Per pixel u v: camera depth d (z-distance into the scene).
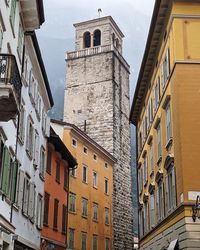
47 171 34.19
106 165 55.97
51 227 35.03
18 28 21.88
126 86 66.50
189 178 20.42
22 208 24.88
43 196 32.12
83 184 48.25
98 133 59.72
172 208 23.03
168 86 24.55
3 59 15.23
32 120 27.86
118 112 61.91
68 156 39.16
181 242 20.31
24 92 25.11
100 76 62.25
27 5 22.28
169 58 24.17
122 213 58.94
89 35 68.38
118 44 69.81
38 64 28.12
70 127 45.81
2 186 18.48
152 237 29.92
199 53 22.47
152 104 30.98
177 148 21.64
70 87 63.72
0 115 16.58
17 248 23.92
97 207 51.56
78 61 64.25
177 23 22.92
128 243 59.66
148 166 32.66
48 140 34.47
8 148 20.27
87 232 47.91
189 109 21.50
